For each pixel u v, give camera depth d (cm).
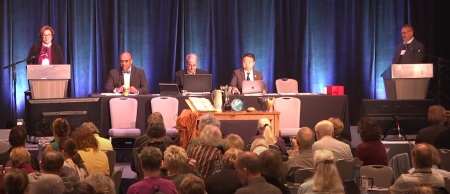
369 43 1581
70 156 724
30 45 1495
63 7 1503
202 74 1300
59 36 1504
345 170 752
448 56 1572
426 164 680
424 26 1573
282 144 959
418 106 1180
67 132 841
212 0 1559
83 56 1516
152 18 1546
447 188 676
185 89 1296
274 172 648
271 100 1226
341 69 1580
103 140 885
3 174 656
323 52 1580
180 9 1559
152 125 874
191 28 1554
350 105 1584
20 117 1489
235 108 1214
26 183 576
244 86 1298
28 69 1177
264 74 1576
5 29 1480
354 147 1280
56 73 1185
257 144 800
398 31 1582
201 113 1180
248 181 622
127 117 1240
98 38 1524
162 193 588
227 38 1570
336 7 1577
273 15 1570
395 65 1248
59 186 648
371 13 1580
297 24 1577
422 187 516
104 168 795
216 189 673
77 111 1080
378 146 845
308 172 738
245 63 1371
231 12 1566
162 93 1284
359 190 724
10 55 1484
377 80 1580
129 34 1538
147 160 636
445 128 936
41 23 1496
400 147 981
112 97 1248
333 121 903
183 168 691
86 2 1512
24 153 701
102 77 1527
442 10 1569
